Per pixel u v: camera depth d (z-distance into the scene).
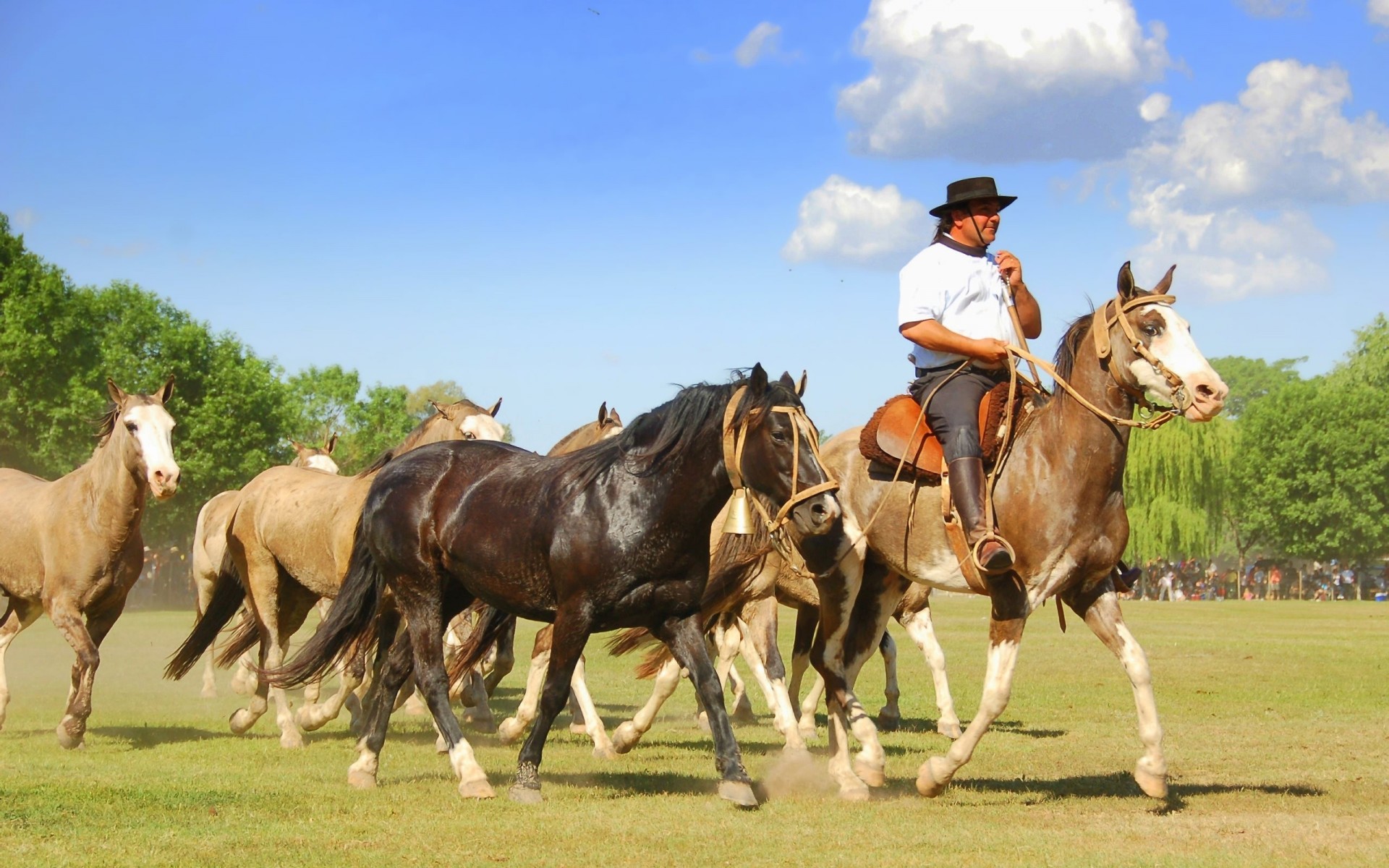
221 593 14.92
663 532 9.35
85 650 12.94
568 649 9.50
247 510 14.59
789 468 9.09
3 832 8.12
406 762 11.77
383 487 10.66
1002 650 9.35
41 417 55.34
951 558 9.69
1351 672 22.16
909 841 7.98
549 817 8.78
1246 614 48.59
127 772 10.88
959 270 9.93
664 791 10.12
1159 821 8.66
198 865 7.28
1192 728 14.48
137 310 61.19
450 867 7.29
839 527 10.18
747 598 11.85
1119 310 9.16
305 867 7.24
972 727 9.35
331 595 13.82
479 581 10.06
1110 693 18.73
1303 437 85.06
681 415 9.39
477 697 14.83
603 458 9.69
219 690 19.64
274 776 10.76
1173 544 77.94
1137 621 42.22
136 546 13.59
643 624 9.64
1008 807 9.27
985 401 9.57
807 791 10.08
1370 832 8.27
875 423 10.17
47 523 13.30
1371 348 103.75
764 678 11.75
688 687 21.22
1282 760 11.82
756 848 7.76
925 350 10.12
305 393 96.25
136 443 12.90
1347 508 82.88
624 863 7.39
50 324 55.47
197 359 62.91
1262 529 88.94
